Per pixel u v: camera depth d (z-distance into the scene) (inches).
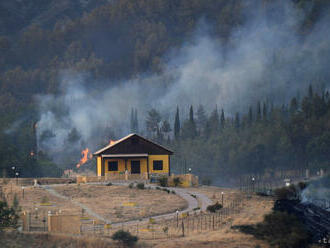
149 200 3420.3
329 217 2682.1
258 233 2415.1
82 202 3351.4
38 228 2586.1
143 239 2400.3
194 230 2581.2
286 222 2410.2
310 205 2957.7
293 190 3425.2
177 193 3673.7
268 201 3262.8
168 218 2915.8
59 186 3816.4
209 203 3314.5
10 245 2167.8
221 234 2455.7
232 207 3122.5
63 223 2488.9
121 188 3750.0
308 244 2317.9
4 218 2502.5
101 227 2674.7
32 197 3452.3
